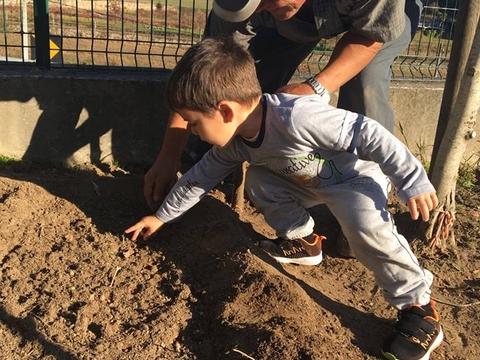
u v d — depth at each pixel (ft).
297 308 3.83
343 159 3.88
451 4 7.42
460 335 4.18
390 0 4.07
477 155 7.11
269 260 4.36
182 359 3.55
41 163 5.82
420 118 6.88
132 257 4.42
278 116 3.72
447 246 5.24
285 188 4.26
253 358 3.45
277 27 4.82
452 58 5.06
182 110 3.74
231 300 3.86
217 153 4.23
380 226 3.76
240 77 3.64
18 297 3.85
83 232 4.63
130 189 5.23
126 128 5.91
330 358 3.51
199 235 4.55
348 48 4.22
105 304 3.88
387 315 4.27
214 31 5.06
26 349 3.47
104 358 3.44
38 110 5.71
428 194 3.48
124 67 6.21
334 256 4.99
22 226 4.53
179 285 4.12
